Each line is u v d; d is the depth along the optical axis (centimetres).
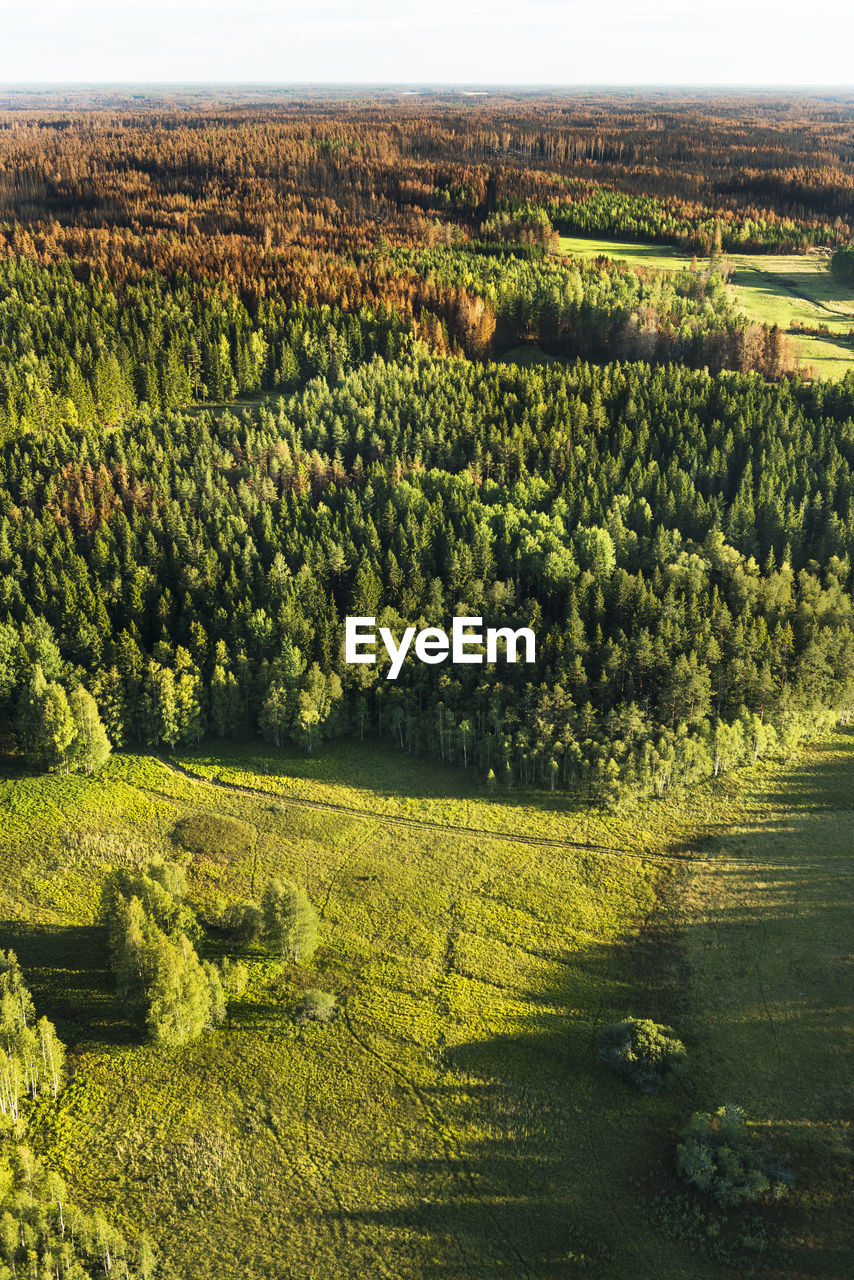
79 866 9525
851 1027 7538
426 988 8119
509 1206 6300
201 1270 5931
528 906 9106
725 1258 5897
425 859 9812
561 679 11544
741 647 11862
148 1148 6688
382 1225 6197
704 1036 7544
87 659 12056
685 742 10862
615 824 10362
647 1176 6444
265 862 9719
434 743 11719
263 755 11738
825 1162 6419
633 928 8794
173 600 12988
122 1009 7825
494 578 13262
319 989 8106
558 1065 7344
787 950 8381
